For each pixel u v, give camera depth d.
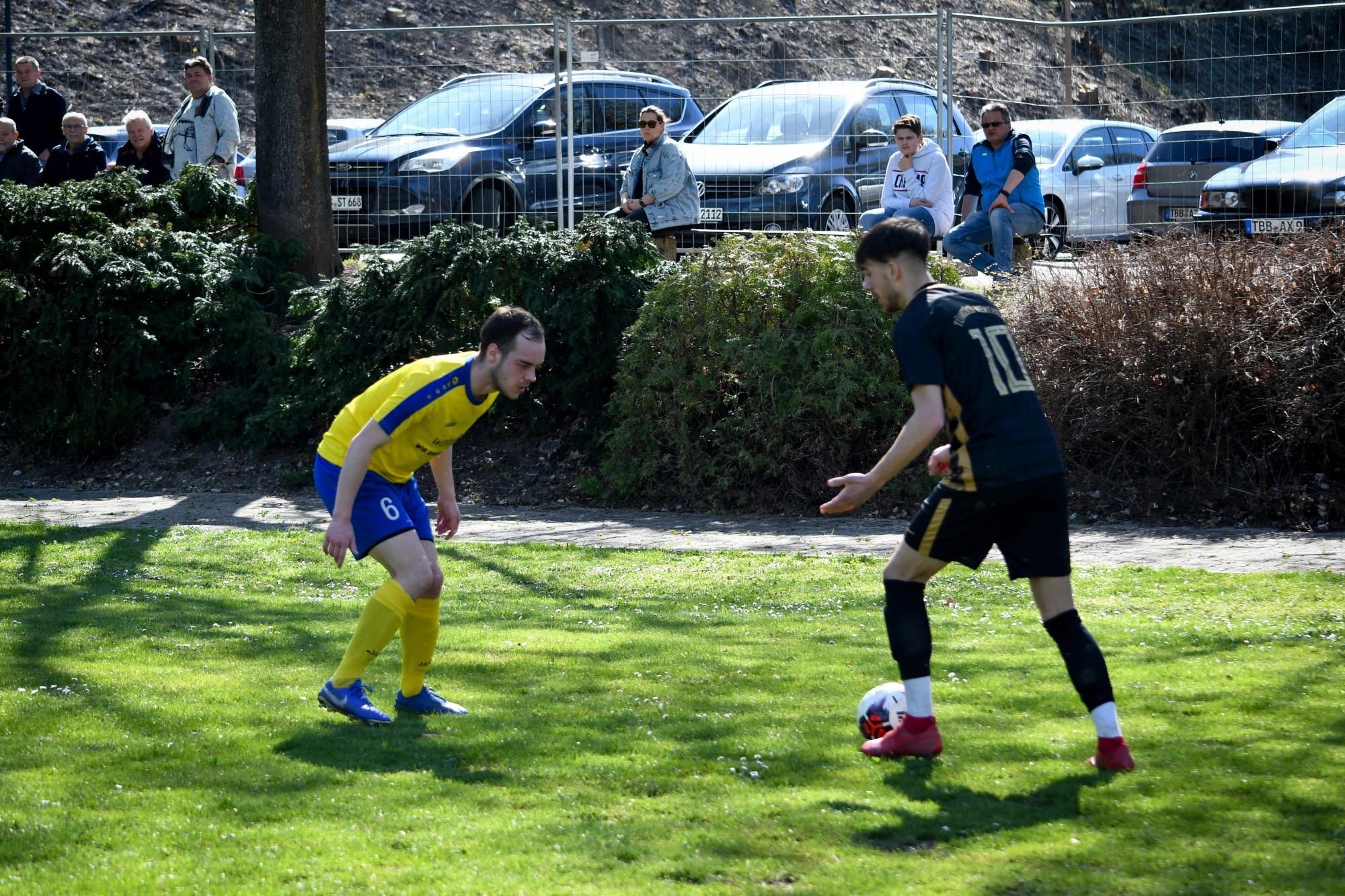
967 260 20.44
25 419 20.84
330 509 7.89
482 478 18.97
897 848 5.66
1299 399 15.48
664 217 20.73
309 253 22.94
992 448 6.59
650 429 17.70
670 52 28.39
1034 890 5.14
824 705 8.10
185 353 21.38
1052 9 56.47
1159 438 16.16
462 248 19.61
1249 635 9.61
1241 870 5.30
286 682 8.70
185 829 5.91
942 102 22.56
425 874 5.38
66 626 10.36
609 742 7.30
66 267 20.72
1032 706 7.94
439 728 7.64
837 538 14.98
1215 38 22.98
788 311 17.70
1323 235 16.50
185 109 24.08
